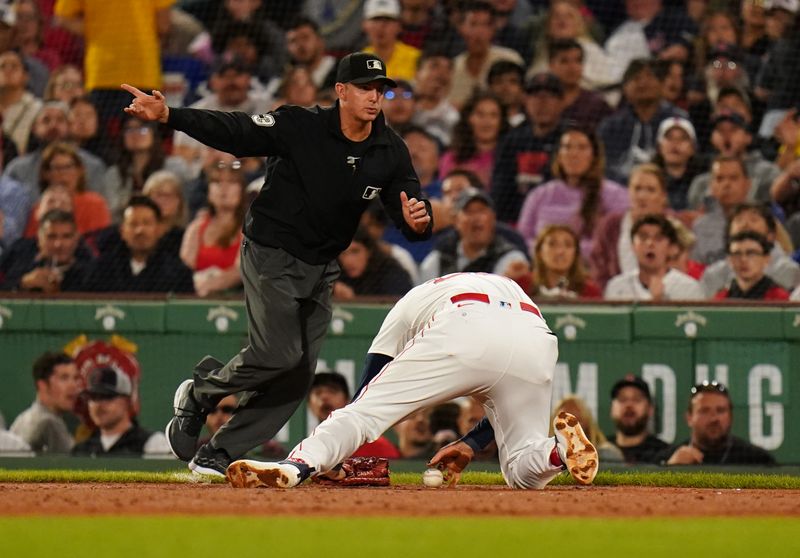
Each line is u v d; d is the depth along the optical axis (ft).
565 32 130.31
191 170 122.52
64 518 46.11
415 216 61.72
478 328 59.93
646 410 98.12
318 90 130.62
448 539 39.63
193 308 99.30
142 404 99.14
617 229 116.78
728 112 124.26
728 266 112.47
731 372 98.12
